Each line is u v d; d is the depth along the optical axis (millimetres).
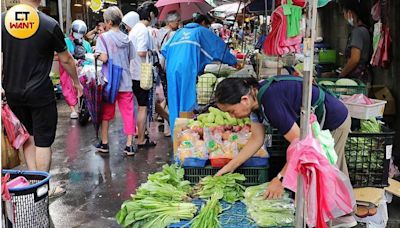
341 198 2307
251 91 2623
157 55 6309
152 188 2957
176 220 2662
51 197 4418
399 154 4703
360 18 4723
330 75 6250
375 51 4938
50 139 4234
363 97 3590
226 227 2592
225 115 3432
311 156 2227
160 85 6539
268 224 2617
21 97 4039
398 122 4746
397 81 4773
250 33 11109
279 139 3537
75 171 5227
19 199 3062
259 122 2953
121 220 2783
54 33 4070
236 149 3195
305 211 2283
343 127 2926
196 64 4695
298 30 2906
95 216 4035
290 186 2336
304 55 2186
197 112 4410
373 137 3359
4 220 2752
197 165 3195
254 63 6000
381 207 3451
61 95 9977
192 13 6547
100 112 5738
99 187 4730
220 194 2873
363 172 3402
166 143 6441
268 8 6305
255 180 3203
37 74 4066
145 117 6156
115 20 5512
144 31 5902
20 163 4238
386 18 4852
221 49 4820
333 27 8219
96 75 5535
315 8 2121
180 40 4742
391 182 3797
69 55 4332
